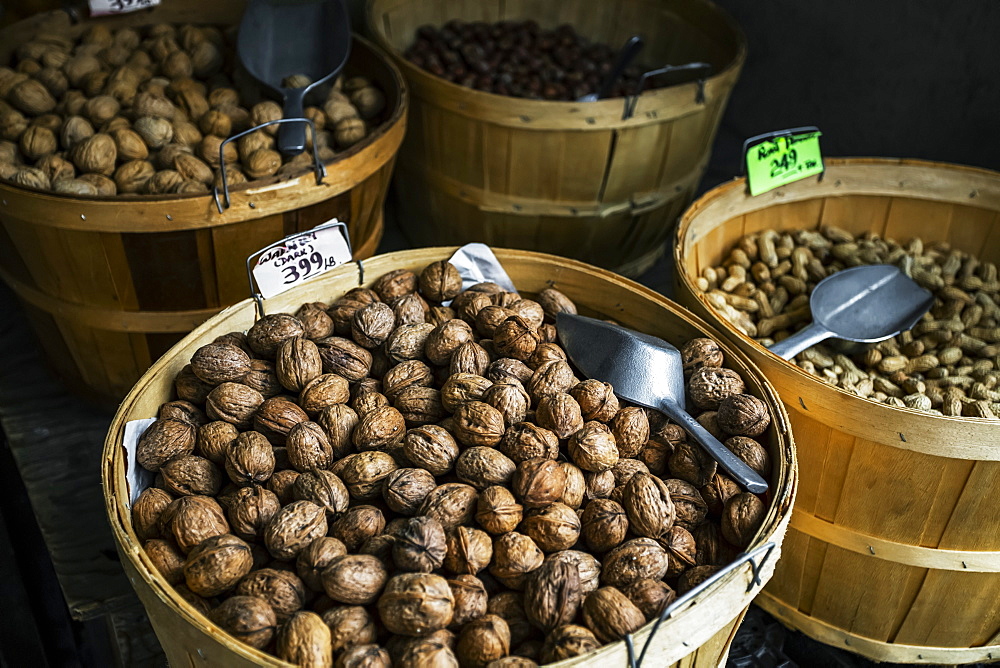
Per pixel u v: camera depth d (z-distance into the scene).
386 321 1.92
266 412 1.71
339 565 1.39
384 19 3.52
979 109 3.10
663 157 2.96
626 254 3.28
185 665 1.44
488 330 1.94
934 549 1.85
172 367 1.80
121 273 2.24
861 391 2.24
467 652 1.35
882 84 3.36
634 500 1.57
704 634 1.36
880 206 2.73
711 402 1.81
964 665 2.13
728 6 3.77
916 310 2.47
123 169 2.39
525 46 3.69
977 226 2.67
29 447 2.55
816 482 1.90
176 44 2.98
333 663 1.33
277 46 2.89
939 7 3.05
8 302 3.12
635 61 3.84
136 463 1.65
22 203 2.08
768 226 2.73
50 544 2.24
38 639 2.00
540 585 1.41
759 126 3.92
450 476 1.66
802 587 2.07
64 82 2.71
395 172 3.34
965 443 1.65
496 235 3.13
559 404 1.66
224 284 2.34
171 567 1.48
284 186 2.19
